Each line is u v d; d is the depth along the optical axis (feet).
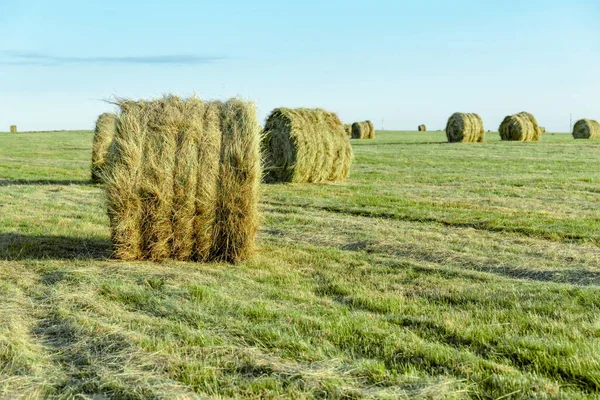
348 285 22.35
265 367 14.43
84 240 30.53
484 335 16.37
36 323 18.15
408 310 19.15
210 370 14.28
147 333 16.88
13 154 98.17
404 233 32.76
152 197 26.02
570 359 14.48
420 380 13.65
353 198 46.24
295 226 35.01
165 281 22.33
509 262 26.11
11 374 14.55
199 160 26.35
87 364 15.10
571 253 27.48
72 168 73.56
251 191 26.89
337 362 14.69
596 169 69.10
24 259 26.27
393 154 93.56
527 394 12.95
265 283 22.82
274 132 56.44
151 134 26.08
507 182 56.80
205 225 26.53
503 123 134.00
